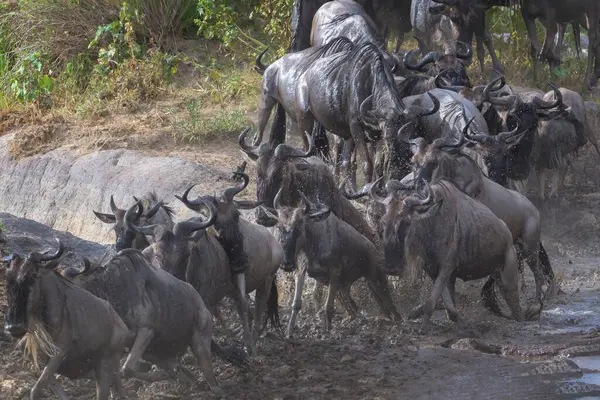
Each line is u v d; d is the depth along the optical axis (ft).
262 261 133.28
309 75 186.19
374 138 174.70
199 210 128.16
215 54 288.10
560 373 122.72
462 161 151.43
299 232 136.77
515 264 147.64
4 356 118.93
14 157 248.52
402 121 167.02
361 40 203.10
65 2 295.28
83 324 98.68
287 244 135.95
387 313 150.30
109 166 228.63
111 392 109.81
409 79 194.90
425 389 116.78
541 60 257.14
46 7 294.87
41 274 95.86
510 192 158.61
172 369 113.70
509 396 114.21
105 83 274.36
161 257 114.73
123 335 103.04
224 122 243.81
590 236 194.18
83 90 284.00
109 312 101.60
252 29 291.38
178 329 109.19
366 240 146.72
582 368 124.88
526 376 121.70
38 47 294.05
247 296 133.90
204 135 241.14
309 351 132.16
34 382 110.73
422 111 168.14
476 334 141.18
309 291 160.97
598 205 209.67
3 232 158.20
